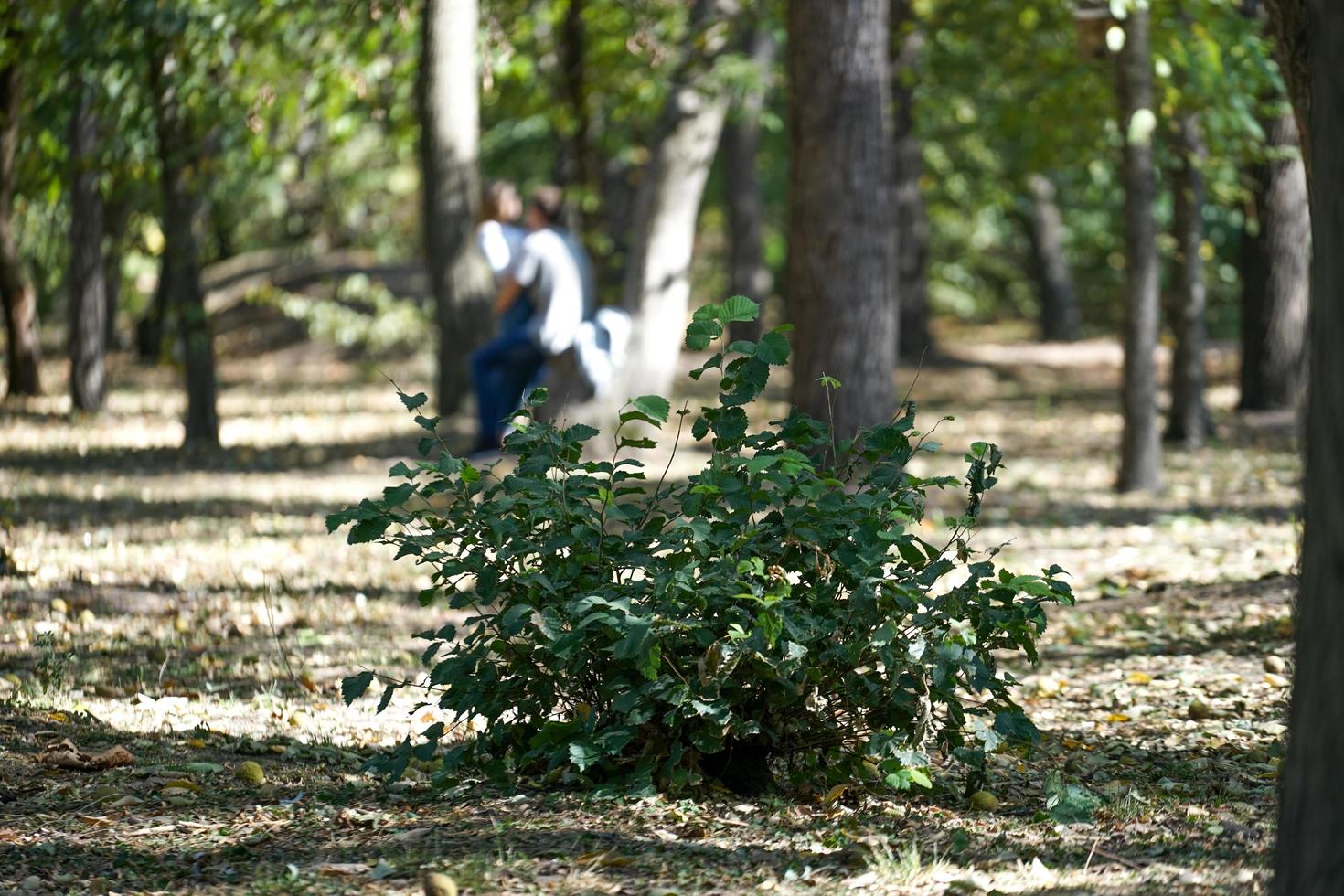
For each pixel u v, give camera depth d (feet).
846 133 43.16
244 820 17.48
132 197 79.20
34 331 84.58
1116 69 51.19
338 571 37.86
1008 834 17.51
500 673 18.61
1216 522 46.75
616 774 18.66
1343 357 10.86
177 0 51.26
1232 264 109.29
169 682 25.94
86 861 15.85
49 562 36.60
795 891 14.85
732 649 17.17
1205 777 20.63
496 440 51.90
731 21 67.21
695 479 18.56
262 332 116.98
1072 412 81.10
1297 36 22.45
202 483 53.06
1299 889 11.08
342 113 63.41
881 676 17.99
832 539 18.08
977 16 67.10
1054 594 17.85
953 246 145.18
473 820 17.28
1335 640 10.90
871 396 43.57
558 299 51.06
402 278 117.50
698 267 152.25
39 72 52.65
